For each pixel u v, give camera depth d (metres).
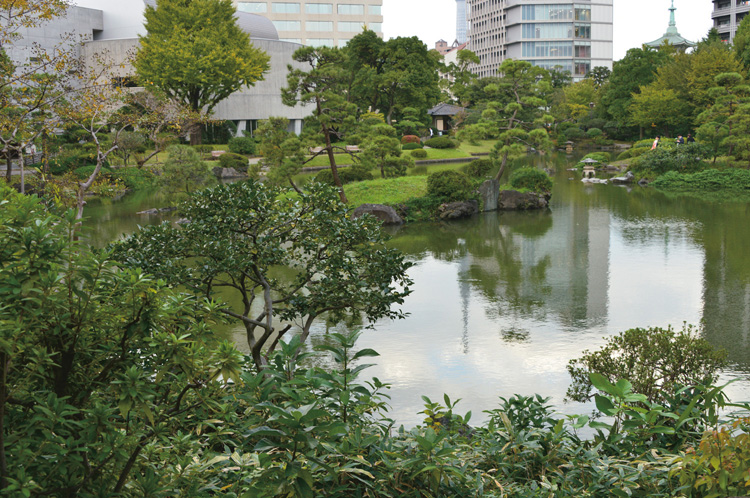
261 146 27.31
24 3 16.55
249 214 7.91
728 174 39.94
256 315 13.98
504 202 33.12
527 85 37.75
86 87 18.77
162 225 7.98
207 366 3.00
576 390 9.17
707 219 27.56
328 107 27.56
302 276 8.70
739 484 3.10
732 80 52.25
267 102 71.44
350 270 8.27
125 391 2.55
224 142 65.69
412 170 50.91
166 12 53.53
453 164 58.09
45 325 2.63
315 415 2.79
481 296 16.23
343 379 3.53
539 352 11.83
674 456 3.67
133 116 21.41
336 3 109.31
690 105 70.19
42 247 2.56
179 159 30.92
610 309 14.80
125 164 42.50
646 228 25.91
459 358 11.52
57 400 2.47
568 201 35.34
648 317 14.08
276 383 3.42
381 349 12.09
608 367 8.33
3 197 2.79
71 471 2.54
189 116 31.61
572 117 92.00
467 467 3.90
